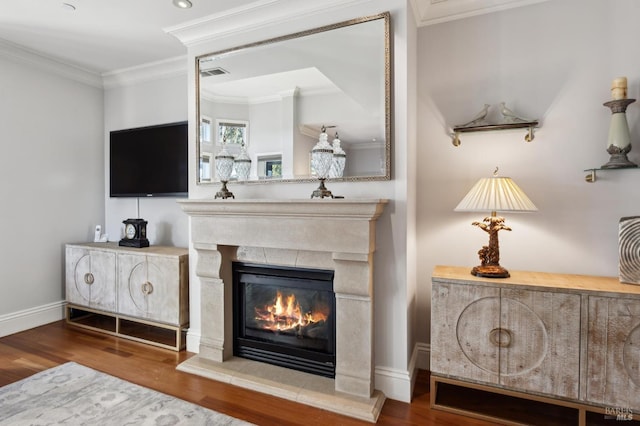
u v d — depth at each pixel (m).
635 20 2.10
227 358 2.71
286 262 2.52
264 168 2.59
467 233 2.51
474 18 2.47
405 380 2.21
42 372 2.56
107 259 3.32
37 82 3.50
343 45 2.34
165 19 2.73
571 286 1.89
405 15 2.18
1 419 2.00
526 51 2.34
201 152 2.84
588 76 2.21
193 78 2.87
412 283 2.44
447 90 2.54
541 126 2.31
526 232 2.37
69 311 3.61
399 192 2.21
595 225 2.21
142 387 2.37
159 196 3.48
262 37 2.60
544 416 2.04
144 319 3.12
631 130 2.12
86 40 3.10
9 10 2.61
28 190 3.45
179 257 2.95
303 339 2.56
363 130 2.28
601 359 1.80
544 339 1.89
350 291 2.21
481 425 1.98
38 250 3.53
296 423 2.00
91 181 3.98
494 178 2.14
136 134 3.62
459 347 2.06
